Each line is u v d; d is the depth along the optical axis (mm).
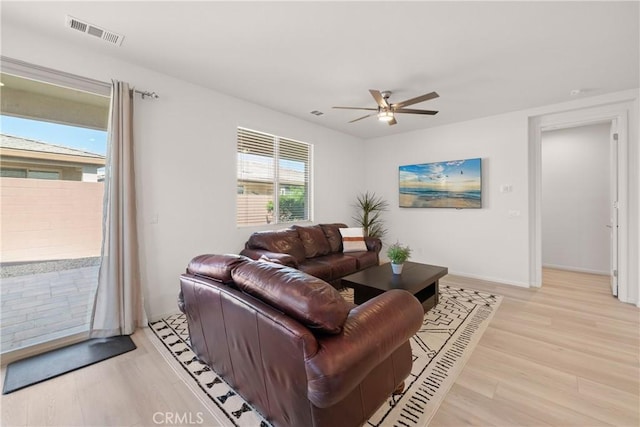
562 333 2564
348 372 1121
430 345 2361
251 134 3920
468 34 2227
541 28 2145
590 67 2764
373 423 1525
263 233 3654
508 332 2588
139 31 2205
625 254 3371
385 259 5574
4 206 2256
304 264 3494
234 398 1725
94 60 2488
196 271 1922
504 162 4180
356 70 2846
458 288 3914
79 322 2582
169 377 1929
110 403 1690
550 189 5145
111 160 2496
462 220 4613
